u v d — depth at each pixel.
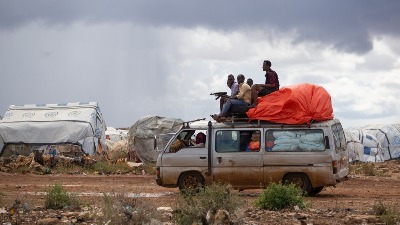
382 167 45.28
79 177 34.06
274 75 24.03
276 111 22.72
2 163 40.84
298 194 18.56
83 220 15.73
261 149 22.77
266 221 15.43
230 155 22.91
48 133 48.03
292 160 22.55
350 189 26.52
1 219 15.91
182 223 13.88
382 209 16.69
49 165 40.25
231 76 24.30
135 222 13.61
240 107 23.34
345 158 23.86
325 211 17.38
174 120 45.28
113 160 46.06
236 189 23.00
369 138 58.25
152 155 44.28
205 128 23.25
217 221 13.69
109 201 14.78
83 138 47.94
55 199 18.41
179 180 23.23
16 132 48.22
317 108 22.66
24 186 27.14
